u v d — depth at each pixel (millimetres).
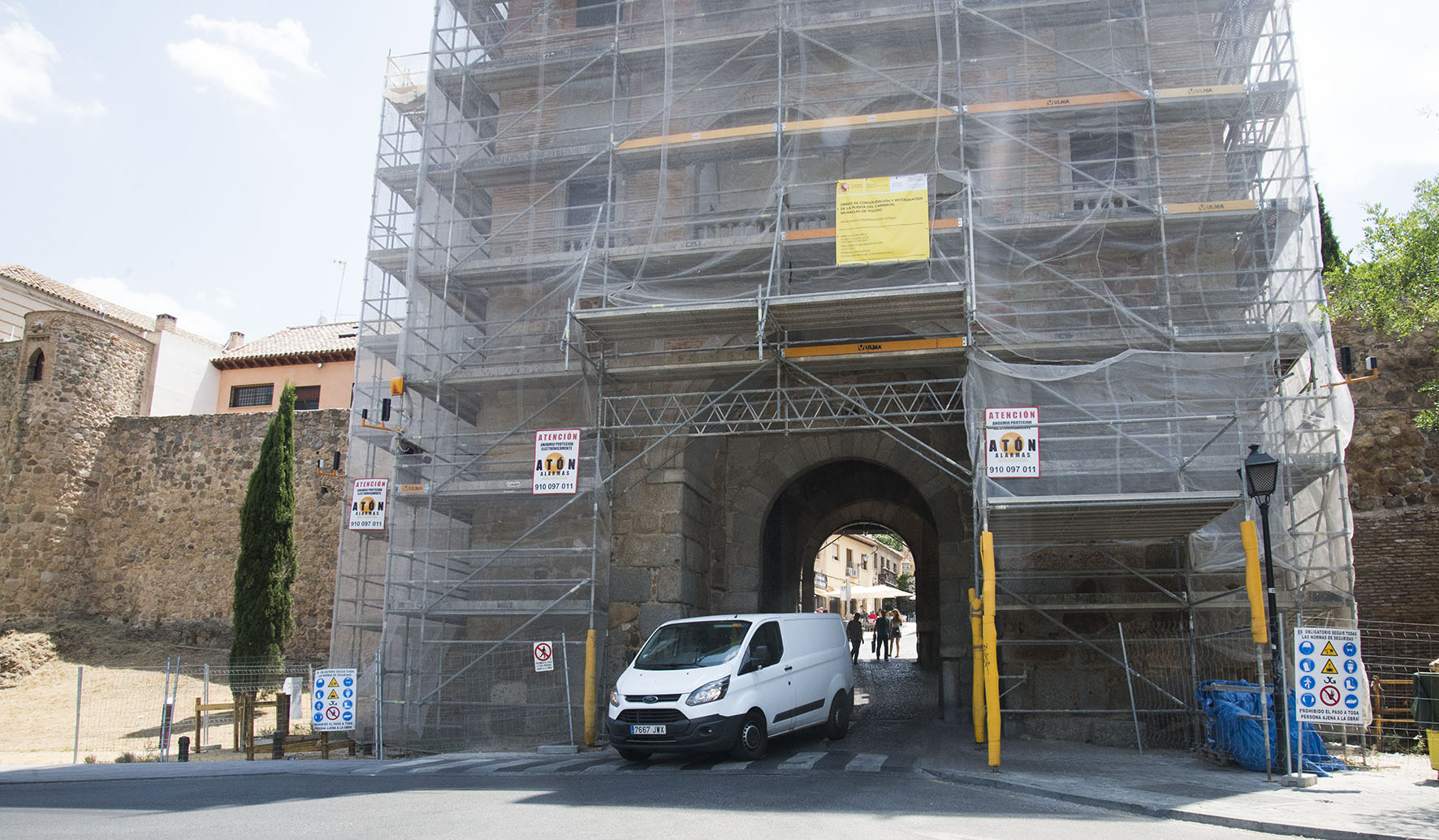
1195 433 12344
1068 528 13344
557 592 16109
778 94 15820
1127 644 13938
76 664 23188
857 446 18281
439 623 16797
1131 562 14188
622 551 16484
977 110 15055
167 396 31922
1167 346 13961
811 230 15070
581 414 16719
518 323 17172
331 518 24500
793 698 12758
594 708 14500
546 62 17359
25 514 25328
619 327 15406
